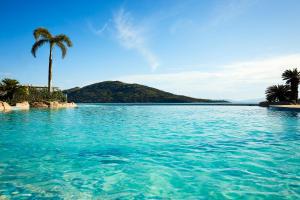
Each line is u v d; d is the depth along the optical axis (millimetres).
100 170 5316
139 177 4910
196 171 5262
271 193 4102
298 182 4570
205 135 9961
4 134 9820
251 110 30641
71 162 5910
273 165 5641
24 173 5086
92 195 4059
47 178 4805
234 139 9000
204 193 4152
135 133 10445
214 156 6465
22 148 7352
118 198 3961
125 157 6395
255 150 7152
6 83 26094
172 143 8219
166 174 5070
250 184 4500
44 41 31078
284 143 8219
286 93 47344
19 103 24766
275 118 17984
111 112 25078
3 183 4516
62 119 15836
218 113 24719
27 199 3869
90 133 10312
